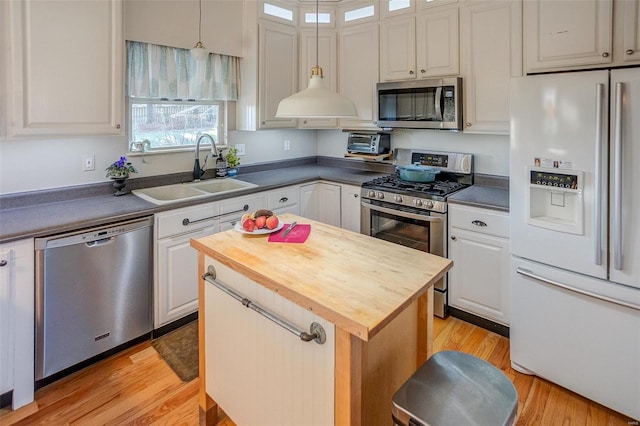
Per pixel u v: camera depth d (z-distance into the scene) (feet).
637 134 5.68
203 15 10.35
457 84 9.48
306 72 12.26
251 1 10.94
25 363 6.54
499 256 8.50
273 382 5.07
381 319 3.87
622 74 5.74
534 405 6.70
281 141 13.58
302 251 5.77
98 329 7.50
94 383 7.16
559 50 7.68
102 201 8.50
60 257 6.77
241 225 6.64
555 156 6.53
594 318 6.42
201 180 11.04
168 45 9.74
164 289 8.46
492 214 8.48
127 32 8.98
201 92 10.62
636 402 6.12
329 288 4.54
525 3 8.39
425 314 5.57
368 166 13.30
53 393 6.88
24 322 6.47
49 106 7.12
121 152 9.43
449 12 9.66
